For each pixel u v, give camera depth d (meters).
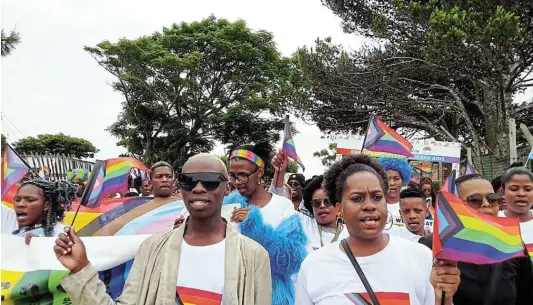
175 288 2.51
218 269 2.58
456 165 11.23
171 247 2.62
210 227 2.69
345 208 2.59
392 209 5.34
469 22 13.55
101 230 5.09
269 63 32.34
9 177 4.36
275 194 4.30
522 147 20.33
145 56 29.34
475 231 2.46
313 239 4.46
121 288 3.86
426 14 15.49
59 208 4.01
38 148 42.03
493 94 17.52
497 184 5.30
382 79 18.94
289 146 5.03
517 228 2.48
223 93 32.78
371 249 2.57
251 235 3.69
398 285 2.47
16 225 4.70
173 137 32.03
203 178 2.63
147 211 5.23
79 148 43.97
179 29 32.28
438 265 2.47
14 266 3.55
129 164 4.87
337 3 20.05
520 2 14.52
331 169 2.84
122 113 33.22
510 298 3.04
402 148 5.82
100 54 29.61
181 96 31.36
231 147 4.31
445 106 19.44
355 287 2.48
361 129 21.77
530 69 17.16
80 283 2.42
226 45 30.34
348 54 19.91
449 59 15.16
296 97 20.53
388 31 18.34
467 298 3.07
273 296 3.59
